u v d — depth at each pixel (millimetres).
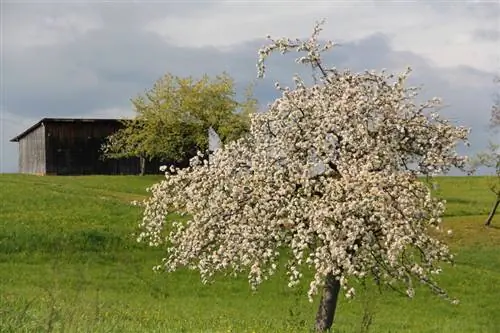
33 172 88438
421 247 21109
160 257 42406
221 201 20734
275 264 20656
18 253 40312
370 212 19422
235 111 80062
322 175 20859
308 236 19484
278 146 21031
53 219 47125
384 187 19812
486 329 31656
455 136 21500
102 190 66125
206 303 34031
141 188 70875
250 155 21562
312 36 22516
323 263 19125
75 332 14023
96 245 42750
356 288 36656
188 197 22016
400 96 21688
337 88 22188
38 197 54062
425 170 21453
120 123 86438
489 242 53531
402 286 39125
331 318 21516
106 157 86125
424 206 20547
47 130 84188
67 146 84938
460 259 48688
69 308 16516
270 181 20672
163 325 20031
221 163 21438
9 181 65688
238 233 20391
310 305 34625
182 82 80000
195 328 19656
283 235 20453
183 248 21781
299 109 21312
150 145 81875
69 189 62531
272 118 21641
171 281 38125
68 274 36688
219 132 78938
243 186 20703
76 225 46219
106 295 32875
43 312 16547
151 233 22891
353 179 19531
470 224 57906
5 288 32094
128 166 87625
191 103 78625
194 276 39250
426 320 33031
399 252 19047
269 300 35625
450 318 34156
